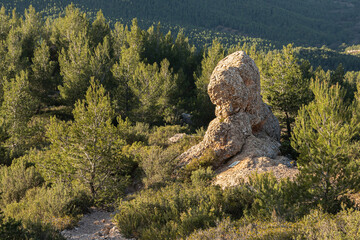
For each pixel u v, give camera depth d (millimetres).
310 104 9852
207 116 40250
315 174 9148
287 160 16625
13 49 49406
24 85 32406
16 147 27938
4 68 44469
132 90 39781
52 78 45781
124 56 42750
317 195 9039
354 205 8969
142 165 18109
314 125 9375
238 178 13836
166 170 16703
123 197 15016
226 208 10117
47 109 45250
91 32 59406
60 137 15141
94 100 14180
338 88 9438
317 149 9109
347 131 8805
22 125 30922
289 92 32188
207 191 11469
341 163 8906
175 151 19125
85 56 41438
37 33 63219
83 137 13727
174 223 9250
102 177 14430
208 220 8789
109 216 12664
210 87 18281
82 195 13359
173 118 43000
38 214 10836
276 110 34219
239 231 7406
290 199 9031
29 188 15117
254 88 19203
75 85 40156
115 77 42219
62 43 56094
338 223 6793
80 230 10555
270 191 9000
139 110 39375
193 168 16391
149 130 33406
